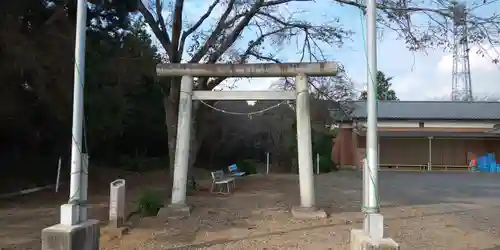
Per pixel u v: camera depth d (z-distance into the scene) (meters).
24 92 15.20
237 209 11.59
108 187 17.69
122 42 19.33
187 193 14.59
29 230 9.33
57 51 14.38
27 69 13.67
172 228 9.30
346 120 34.78
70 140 19.11
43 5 14.69
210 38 15.99
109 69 17.47
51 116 16.61
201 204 12.35
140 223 9.80
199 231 9.04
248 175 23.03
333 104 21.09
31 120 16.97
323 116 27.00
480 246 8.16
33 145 19.64
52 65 14.35
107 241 8.18
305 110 11.06
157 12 16.03
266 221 10.04
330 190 16.64
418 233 9.09
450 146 36.03
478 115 36.81
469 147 35.94
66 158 19.88
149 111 28.88
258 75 11.48
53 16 14.52
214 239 8.35
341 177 23.69
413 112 37.88
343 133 35.88
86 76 16.39
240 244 7.96
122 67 18.42
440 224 10.05
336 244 7.95
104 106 17.80
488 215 11.31
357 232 6.08
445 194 16.22
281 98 11.51
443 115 36.97
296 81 11.23
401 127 36.47
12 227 9.62
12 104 14.75
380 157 36.12
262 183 18.45
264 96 11.55
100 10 17.03
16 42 13.09
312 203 10.73
